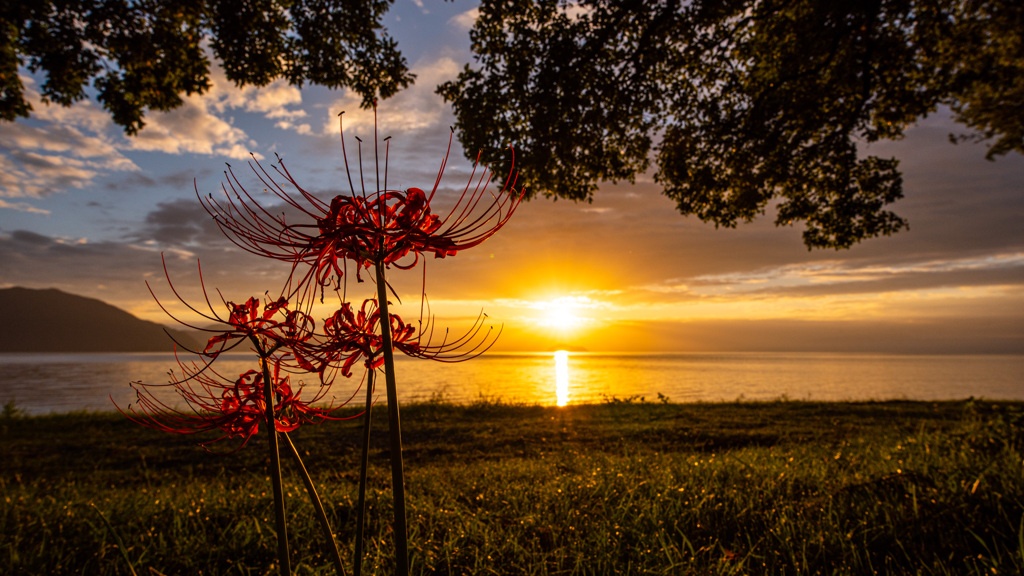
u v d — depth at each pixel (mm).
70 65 9250
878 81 11688
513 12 9828
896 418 11633
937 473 4680
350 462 8078
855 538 3756
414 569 3582
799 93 11383
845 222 12508
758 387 41750
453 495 5461
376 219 1541
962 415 11219
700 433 10172
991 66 11625
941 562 3289
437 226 1574
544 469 6707
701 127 11656
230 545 4047
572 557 3779
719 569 3355
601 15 9773
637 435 10164
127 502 5230
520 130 9938
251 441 9984
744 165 11570
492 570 3602
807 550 3645
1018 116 12164
